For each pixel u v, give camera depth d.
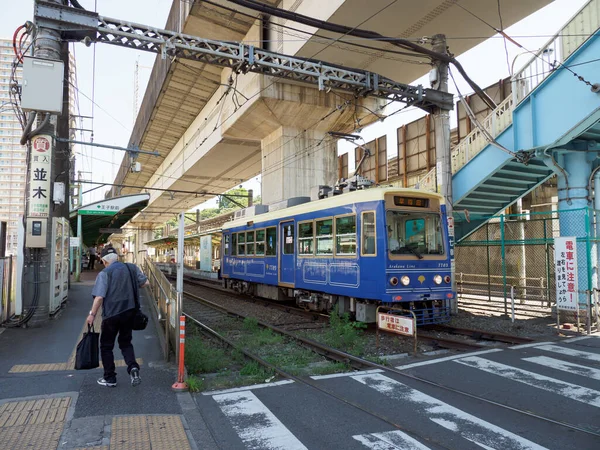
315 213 12.12
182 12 22.02
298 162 23.52
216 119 27.58
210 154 30.75
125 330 5.57
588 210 10.47
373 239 9.88
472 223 15.58
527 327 10.22
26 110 9.02
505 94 17.89
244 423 4.55
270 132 24.53
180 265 6.68
